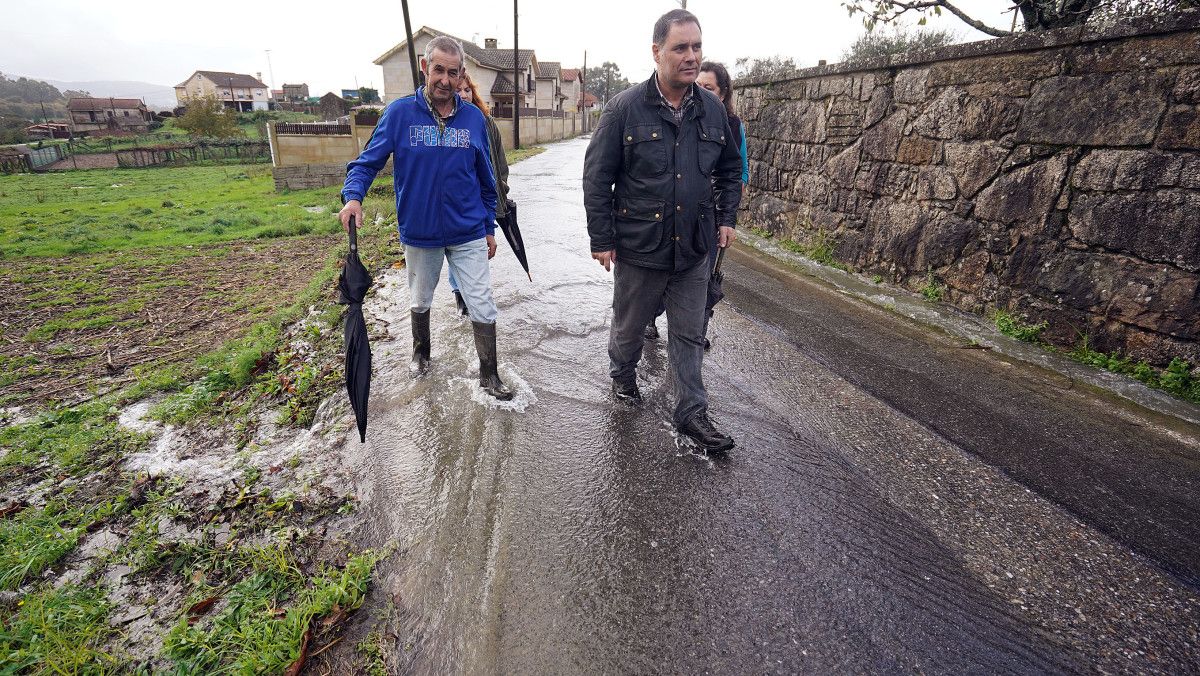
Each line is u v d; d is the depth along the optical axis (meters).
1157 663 1.85
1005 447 3.06
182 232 11.44
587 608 2.00
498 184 3.72
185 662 1.81
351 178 2.94
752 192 8.81
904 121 5.73
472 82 3.49
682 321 2.88
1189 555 2.32
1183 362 3.61
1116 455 3.00
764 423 3.26
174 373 4.20
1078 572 2.23
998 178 4.75
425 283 3.50
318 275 6.18
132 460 3.10
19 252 9.38
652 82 2.60
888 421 3.30
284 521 2.46
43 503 2.78
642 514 2.47
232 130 51.72
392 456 2.86
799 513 2.52
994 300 4.83
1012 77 4.60
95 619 2.03
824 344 4.39
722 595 2.07
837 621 1.97
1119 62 3.85
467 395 3.42
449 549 2.25
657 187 2.64
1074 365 4.04
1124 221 3.86
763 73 9.25
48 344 5.13
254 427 3.33
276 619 1.94
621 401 3.42
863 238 6.33
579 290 5.41
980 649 1.89
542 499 2.55
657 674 1.77
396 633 1.91
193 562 2.26
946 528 2.46
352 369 2.74
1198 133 3.45
